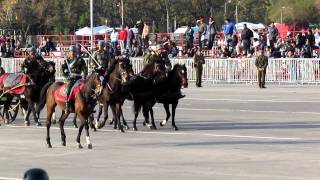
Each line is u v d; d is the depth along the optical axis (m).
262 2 107.88
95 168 16.77
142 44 47.75
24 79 25.64
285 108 32.06
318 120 27.33
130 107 33.12
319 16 103.31
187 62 45.31
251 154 18.69
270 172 15.95
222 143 20.95
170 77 24.38
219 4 96.19
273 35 46.06
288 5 104.31
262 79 42.59
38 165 17.31
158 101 24.67
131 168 16.69
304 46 45.00
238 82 44.91
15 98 27.03
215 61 45.41
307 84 43.34
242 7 105.12
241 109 31.81
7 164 17.53
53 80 26.00
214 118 28.33
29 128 25.28
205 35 47.81
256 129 24.59
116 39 48.75
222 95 38.78
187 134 23.28
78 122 27.19
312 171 16.06
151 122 25.23
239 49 46.03
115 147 20.28
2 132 24.09
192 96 38.38
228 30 46.78
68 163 17.56
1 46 52.38
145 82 24.14
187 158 18.12
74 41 56.06
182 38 53.09
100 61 25.20
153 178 15.34
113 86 23.38
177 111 31.17
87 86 19.47
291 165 16.91
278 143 20.88
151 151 19.44
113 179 15.30
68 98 19.88
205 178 15.26
